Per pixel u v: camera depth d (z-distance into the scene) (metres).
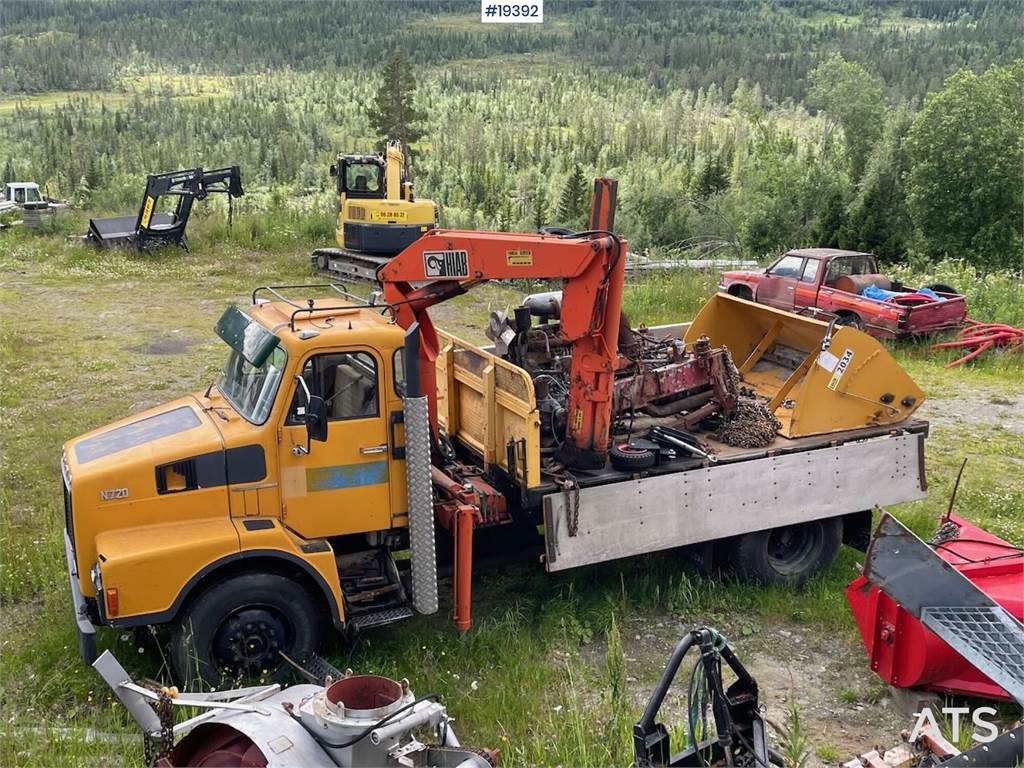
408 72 60.78
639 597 7.75
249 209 31.72
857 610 6.60
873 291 17.12
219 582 6.11
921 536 8.91
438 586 7.91
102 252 25.30
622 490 7.17
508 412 7.28
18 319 17.97
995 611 5.25
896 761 4.80
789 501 7.84
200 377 14.16
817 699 6.47
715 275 21.39
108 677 4.63
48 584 7.61
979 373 15.53
